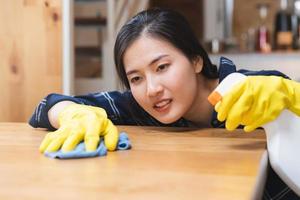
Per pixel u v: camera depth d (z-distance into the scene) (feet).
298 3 9.76
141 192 1.45
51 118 2.79
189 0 10.97
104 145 2.13
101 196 1.42
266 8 10.66
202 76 3.10
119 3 6.90
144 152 2.10
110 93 3.43
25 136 2.65
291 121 2.07
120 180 1.60
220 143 2.33
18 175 1.69
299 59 8.06
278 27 9.12
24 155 2.06
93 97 3.32
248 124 2.15
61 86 4.38
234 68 3.16
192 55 2.86
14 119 4.49
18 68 4.42
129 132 2.78
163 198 1.39
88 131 2.14
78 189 1.50
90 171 1.74
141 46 2.64
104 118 2.33
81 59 8.20
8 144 2.37
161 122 3.04
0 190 1.50
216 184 1.52
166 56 2.65
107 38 7.38
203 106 3.11
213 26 10.78
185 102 2.77
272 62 8.13
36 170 1.77
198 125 3.22
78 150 2.00
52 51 4.35
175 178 1.61
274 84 2.13
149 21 2.73
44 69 4.39
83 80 7.07
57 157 1.96
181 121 3.13
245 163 1.84
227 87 2.16
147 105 2.74
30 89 4.43
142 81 2.71
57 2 4.28
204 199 1.37
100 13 8.23
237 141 2.39
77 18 8.27
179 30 2.78
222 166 1.78
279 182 2.57
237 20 10.94
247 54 8.19
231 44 8.83
